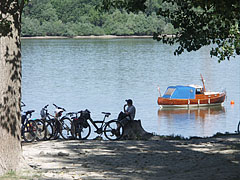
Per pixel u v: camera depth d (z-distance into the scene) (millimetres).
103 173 16109
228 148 21109
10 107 16406
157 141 25000
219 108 76688
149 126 61031
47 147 22375
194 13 23531
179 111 74750
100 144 23500
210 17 23250
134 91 90250
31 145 23609
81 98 81312
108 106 73312
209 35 23531
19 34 16656
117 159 18906
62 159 18969
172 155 19641
